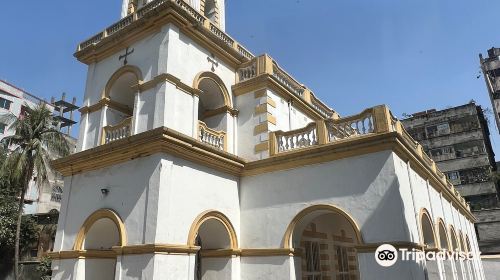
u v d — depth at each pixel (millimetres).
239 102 16297
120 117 15953
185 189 12328
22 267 25281
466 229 24781
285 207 13398
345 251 19094
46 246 28609
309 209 12812
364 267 11258
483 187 43094
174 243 11445
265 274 13000
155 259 10734
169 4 13867
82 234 13305
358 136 12594
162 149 11852
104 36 16828
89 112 15961
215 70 15844
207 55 15625
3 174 23516
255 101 15734
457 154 46031
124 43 15695
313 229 16500
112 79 15531
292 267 12641
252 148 15164
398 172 11695
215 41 15852
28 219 28172
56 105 58719
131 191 12297
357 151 12328
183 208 12078
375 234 11328
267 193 14023
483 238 40844
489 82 50094
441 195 17688
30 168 24047
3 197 27109
